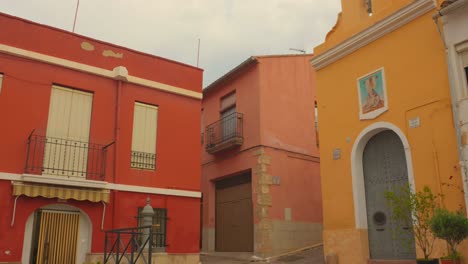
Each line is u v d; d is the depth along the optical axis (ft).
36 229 34.58
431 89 32.04
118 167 38.73
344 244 36.60
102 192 37.04
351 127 37.70
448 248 29.12
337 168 38.37
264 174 49.49
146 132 41.42
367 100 36.65
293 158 53.06
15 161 34.06
